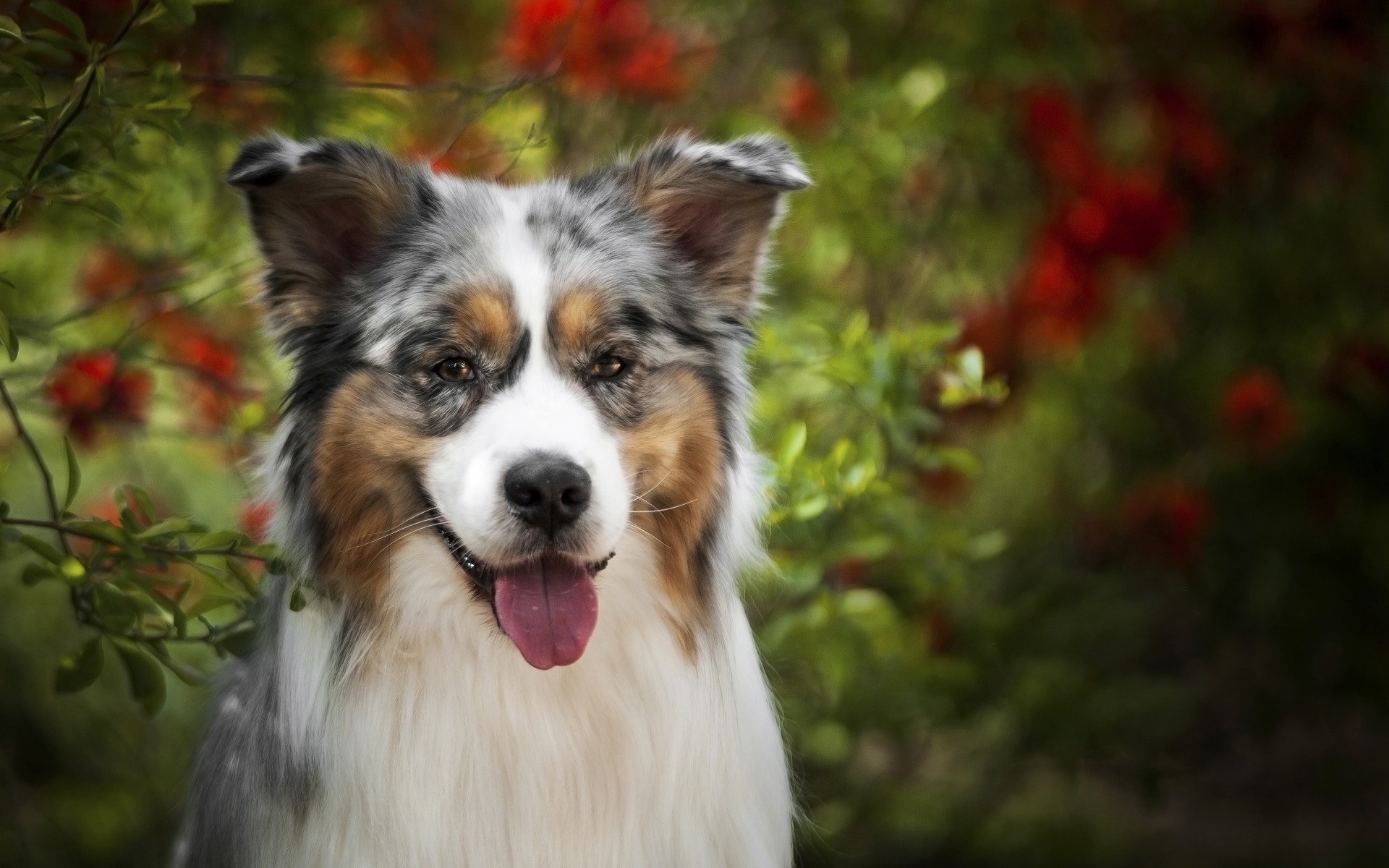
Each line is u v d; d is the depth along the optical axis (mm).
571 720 4832
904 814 9148
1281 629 9633
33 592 8688
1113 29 8234
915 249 8695
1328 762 10156
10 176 4395
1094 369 9055
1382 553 9352
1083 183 7551
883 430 6516
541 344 4656
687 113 7988
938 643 7605
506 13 7363
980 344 7684
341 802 4699
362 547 4711
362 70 7094
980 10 7551
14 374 6508
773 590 6738
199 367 6680
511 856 4836
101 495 8461
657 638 4914
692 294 5082
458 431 4598
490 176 6574
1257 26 8250
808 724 7473
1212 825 9828
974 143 7715
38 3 4188
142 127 5172
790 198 7500
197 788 5449
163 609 4348
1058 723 7730
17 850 7848
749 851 5047
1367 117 9008
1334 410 8734
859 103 7230
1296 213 9258
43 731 8492
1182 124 8086
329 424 4699
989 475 9977
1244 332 9281
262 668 4977
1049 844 9133
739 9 8023
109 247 7047
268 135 4816
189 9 4234
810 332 6949
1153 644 10227
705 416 4930
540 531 4359
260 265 4930
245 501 6801
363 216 4938
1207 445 9406
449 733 4754
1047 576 8539
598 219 4984
